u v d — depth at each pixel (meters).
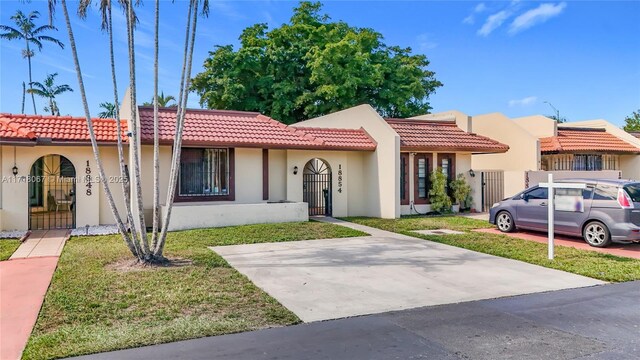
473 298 6.94
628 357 4.73
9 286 7.31
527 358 4.70
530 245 11.28
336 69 27.16
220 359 4.66
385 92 28.89
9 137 12.12
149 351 4.87
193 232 12.79
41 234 12.54
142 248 8.84
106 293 6.90
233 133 15.33
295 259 9.61
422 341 5.17
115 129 14.44
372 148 17.17
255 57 28.17
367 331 5.50
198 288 7.21
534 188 12.86
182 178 14.73
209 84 28.44
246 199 15.80
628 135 23.50
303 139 16.27
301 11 31.45
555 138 21.67
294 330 5.54
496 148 19.11
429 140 18.11
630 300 6.83
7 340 5.16
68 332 5.35
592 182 11.44
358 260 9.56
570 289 7.47
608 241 10.90
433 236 12.61
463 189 18.77
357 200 17.95
